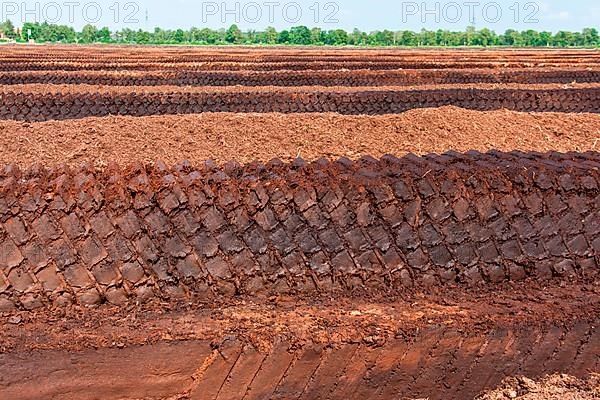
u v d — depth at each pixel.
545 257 5.87
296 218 5.56
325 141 10.30
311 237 5.55
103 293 5.22
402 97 16.44
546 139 11.04
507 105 16.97
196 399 4.57
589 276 5.90
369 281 5.57
